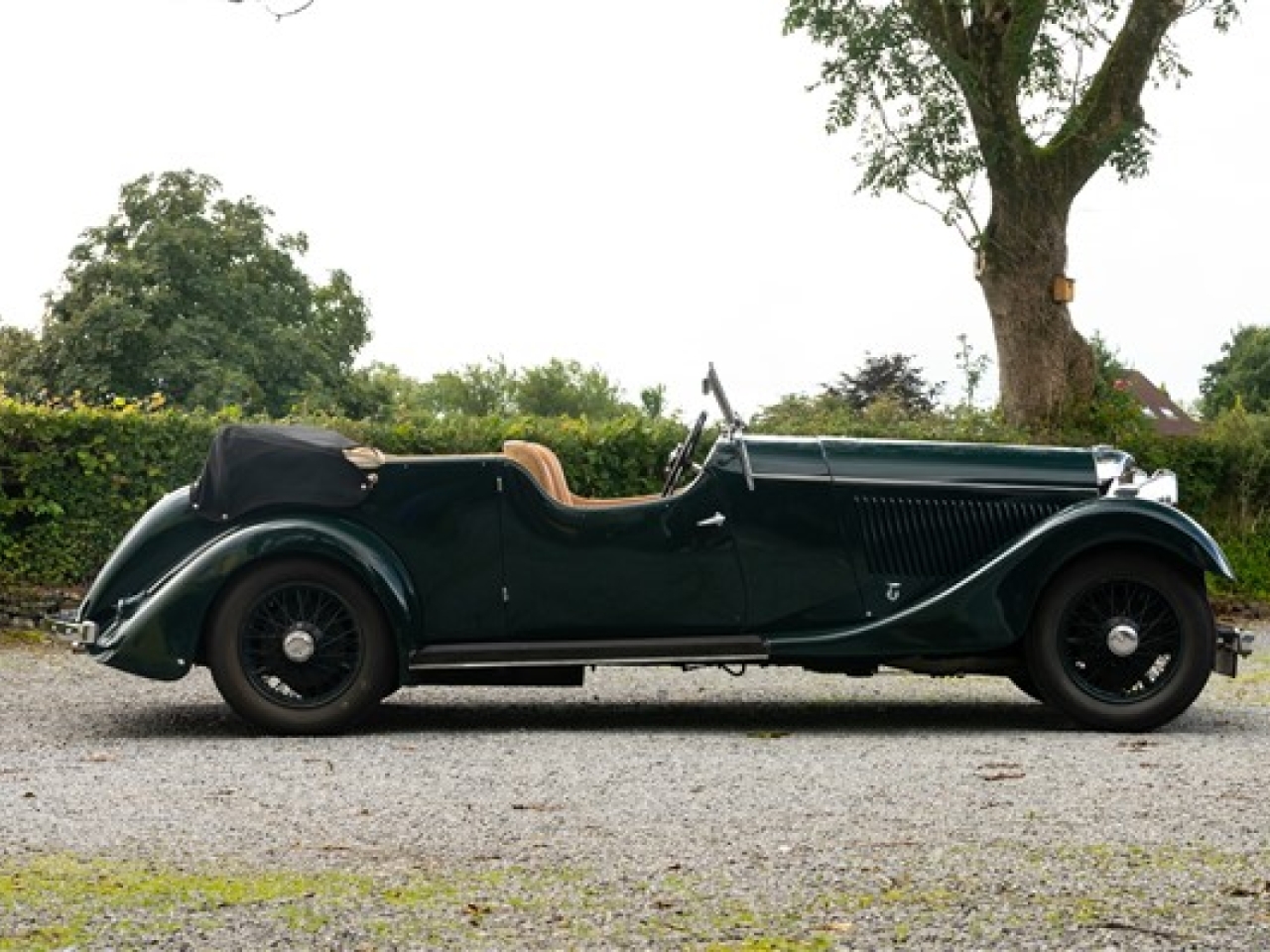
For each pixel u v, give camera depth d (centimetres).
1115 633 726
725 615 745
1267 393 7206
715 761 648
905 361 3272
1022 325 1845
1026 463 766
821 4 1838
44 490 1254
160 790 582
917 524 750
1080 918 400
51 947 377
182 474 1293
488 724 776
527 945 379
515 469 741
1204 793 567
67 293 5072
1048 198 1834
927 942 381
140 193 5197
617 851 477
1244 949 375
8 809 545
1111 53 1845
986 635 730
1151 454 1602
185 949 376
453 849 480
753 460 750
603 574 740
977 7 1808
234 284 5159
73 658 1048
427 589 736
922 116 1845
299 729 722
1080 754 662
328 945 379
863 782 593
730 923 396
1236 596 1582
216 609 723
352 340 5497
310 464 735
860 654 737
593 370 7206
